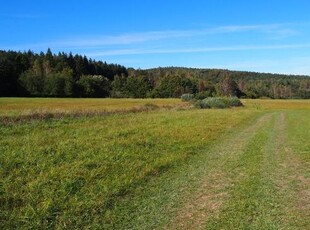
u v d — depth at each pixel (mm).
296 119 37812
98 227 7102
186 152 15336
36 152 12781
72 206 7984
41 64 143000
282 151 16281
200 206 8461
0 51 144000
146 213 7957
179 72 178500
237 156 15031
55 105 63812
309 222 7430
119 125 22984
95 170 10953
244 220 7523
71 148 13859
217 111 45531
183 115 34375
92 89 125062
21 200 8125
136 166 12016
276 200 8914
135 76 154625
